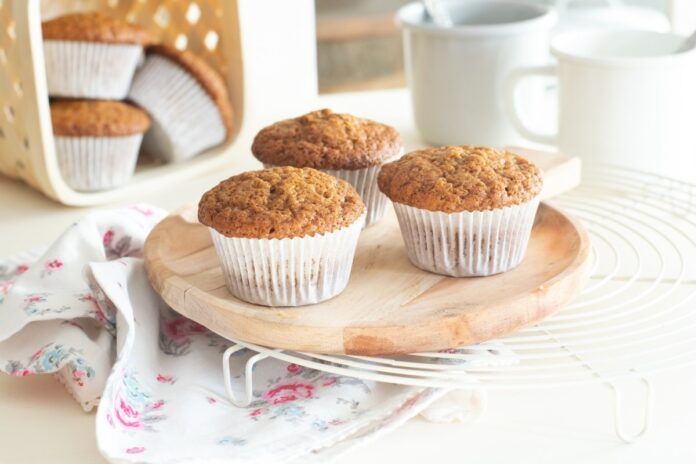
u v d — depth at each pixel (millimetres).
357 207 700
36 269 747
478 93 950
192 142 969
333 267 695
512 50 936
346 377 685
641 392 683
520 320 675
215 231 691
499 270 728
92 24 918
